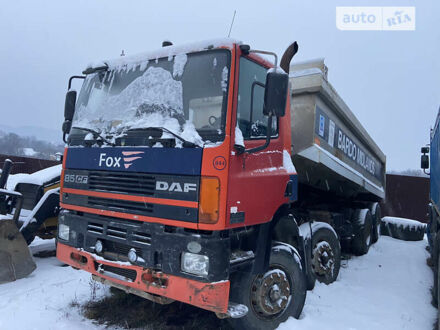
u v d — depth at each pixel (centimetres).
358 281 601
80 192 399
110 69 421
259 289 369
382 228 1070
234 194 319
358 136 735
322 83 496
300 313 427
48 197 591
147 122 355
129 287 362
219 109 324
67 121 444
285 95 331
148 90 375
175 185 322
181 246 316
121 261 353
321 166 546
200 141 319
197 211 308
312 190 661
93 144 394
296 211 571
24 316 407
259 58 377
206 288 302
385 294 540
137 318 405
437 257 502
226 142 314
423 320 451
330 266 570
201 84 342
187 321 407
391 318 451
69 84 454
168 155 330
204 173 309
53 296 467
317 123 517
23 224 567
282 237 436
